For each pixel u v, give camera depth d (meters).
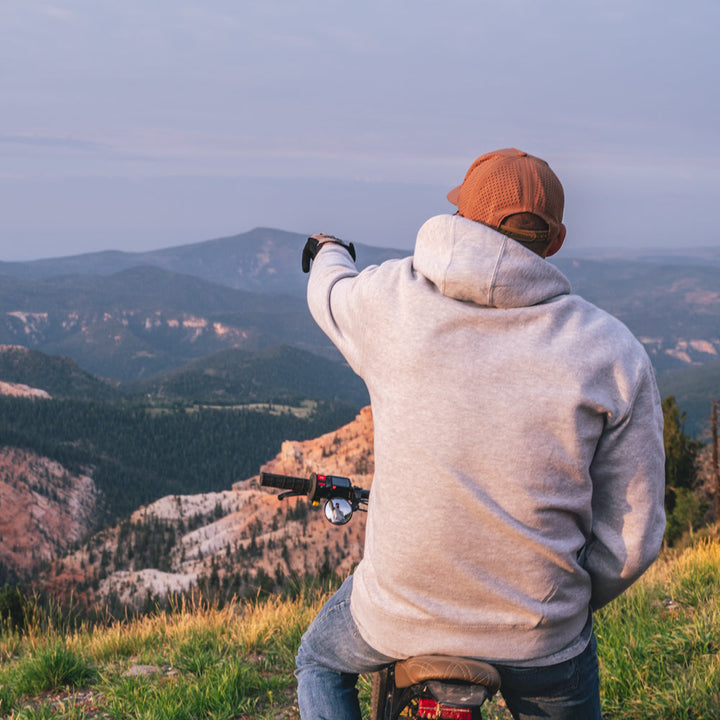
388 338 1.91
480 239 1.80
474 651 1.86
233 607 7.48
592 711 2.04
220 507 189.38
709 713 3.56
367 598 1.99
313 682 2.24
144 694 4.69
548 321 1.80
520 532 1.76
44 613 8.52
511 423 1.76
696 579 5.96
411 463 1.84
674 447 40.16
